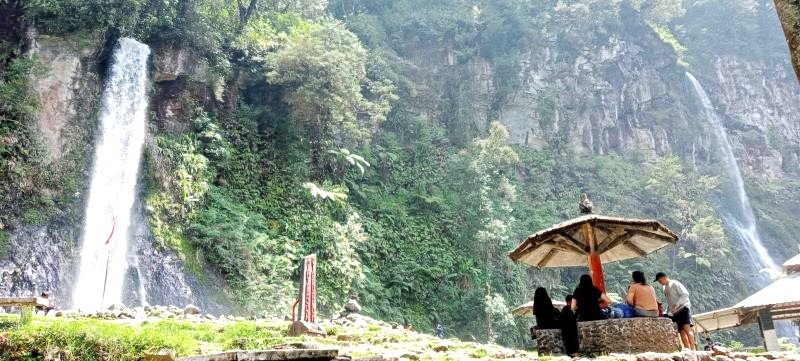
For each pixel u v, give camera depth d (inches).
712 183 1750.7
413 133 1509.6
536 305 351.6
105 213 876.0
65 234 814.5
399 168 1366.9
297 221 1007.0
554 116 1825.8
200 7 1098.7
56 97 877.2
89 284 800.3
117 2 937.5
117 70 952.3
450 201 1307.8
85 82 914.7
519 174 1635.1
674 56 2170.3
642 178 1791.3
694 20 2471.7
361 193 1177.4
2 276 718.5
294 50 1064.2
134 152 943.0
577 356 314.8
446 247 1198.9
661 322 318.7
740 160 2144.4
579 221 369.1
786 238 1903.3
